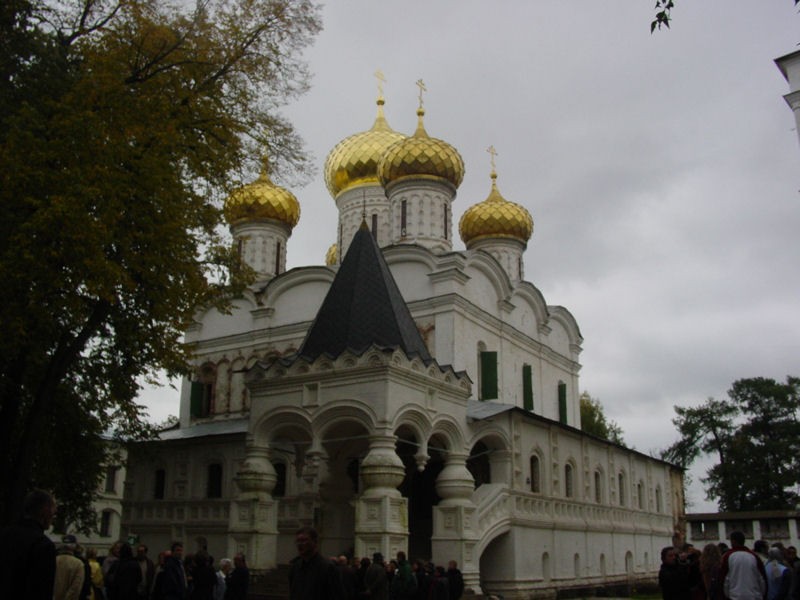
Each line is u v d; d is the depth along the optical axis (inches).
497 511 1075.3
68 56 748.0
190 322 796.6
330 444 1027.9
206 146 777.6
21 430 850.8
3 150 623.8
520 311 1566.2
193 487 1333.7
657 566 1683.1
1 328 629.9
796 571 519.8
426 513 1187.9
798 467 2283.5
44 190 633.0
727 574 447.5
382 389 869.2
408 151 1524.4
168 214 685.9
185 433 1438.2
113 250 688.4
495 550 1105.4
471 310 1363.2
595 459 1471.5
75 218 608.4
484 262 1419.8
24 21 714.8
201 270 797.2
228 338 1562.5
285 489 1230.3
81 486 1016.2
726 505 2375.7
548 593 1173.1
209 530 1259.2
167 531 1326.3
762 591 442.3
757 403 2432.3
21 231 622.8
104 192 634.8
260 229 1701.5
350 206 1723.7
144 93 735.1
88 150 646.5
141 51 767.7
